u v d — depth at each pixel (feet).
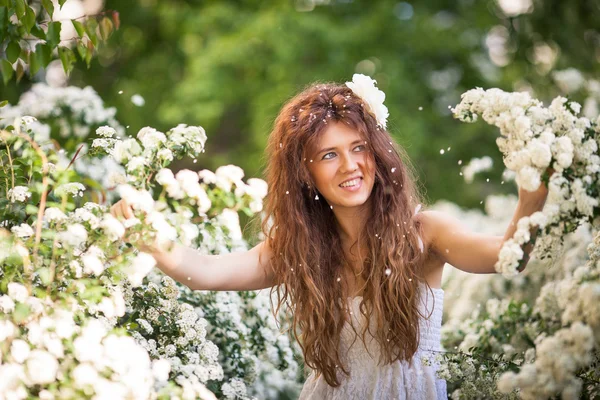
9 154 10.09
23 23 11.55
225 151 43.55
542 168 9.07
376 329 10.81
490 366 11.12
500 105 9.58
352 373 10.98
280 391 14.47
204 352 10.96
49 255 9.48
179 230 9.65
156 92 41.60
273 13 38.78
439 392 11.07
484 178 37.09
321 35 38.09
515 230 9.41
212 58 38.58
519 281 15.66
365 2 40.73
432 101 40.09
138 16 40.96
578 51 33.12
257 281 11.49
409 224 10.96
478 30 39.68
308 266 11.21
